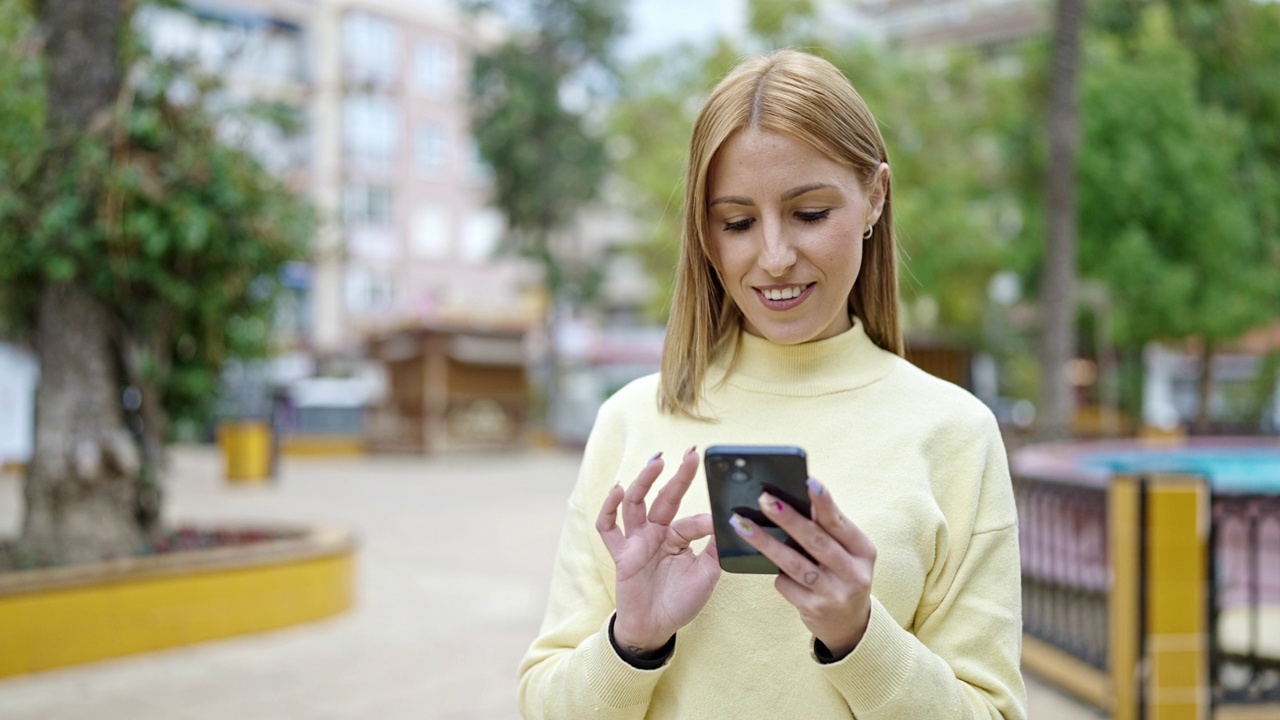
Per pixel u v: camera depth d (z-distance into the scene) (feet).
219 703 15.60
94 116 20.10
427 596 24.48
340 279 108.06
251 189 21.39
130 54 20.54
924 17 87.76
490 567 29.19
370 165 110.01
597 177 93.35
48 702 15.51
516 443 82.64
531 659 4.75
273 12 101.96
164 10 23.18
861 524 4.28
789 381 4.69
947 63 61.87
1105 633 15.47
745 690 4.22
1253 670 14.46
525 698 4.67
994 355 84.28
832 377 4.66
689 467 3.86
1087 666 15.57
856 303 4.97
